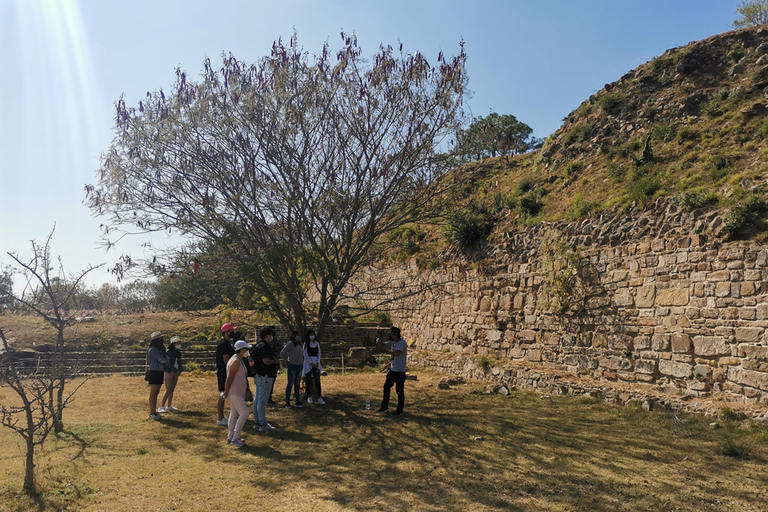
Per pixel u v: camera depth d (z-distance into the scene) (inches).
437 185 489.1
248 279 440.1
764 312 341.7
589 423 354.9
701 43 622.2
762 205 373.1
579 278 498.0
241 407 290.8
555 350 512.1
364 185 465.4
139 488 216.7
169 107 428.1
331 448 288.5
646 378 416.5
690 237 400.8
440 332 719.1
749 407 329.7
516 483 227.5
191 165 429.7
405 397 472.4
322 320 464.8
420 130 453.7
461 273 684.1
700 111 547.8
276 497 209.3
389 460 264.7
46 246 260.5
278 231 457.1
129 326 782.5
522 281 573.6
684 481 229.3
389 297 872.9
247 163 434.6
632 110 633.6
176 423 346.0
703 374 373.7
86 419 353.1
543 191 650.2
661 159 520.1
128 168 423.5
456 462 260.7
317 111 443.8
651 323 420.5
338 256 476.1
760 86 511.2
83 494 207.2
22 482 217.5
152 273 419.5
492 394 486.9
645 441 301.7
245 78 430.6
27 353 628.7
